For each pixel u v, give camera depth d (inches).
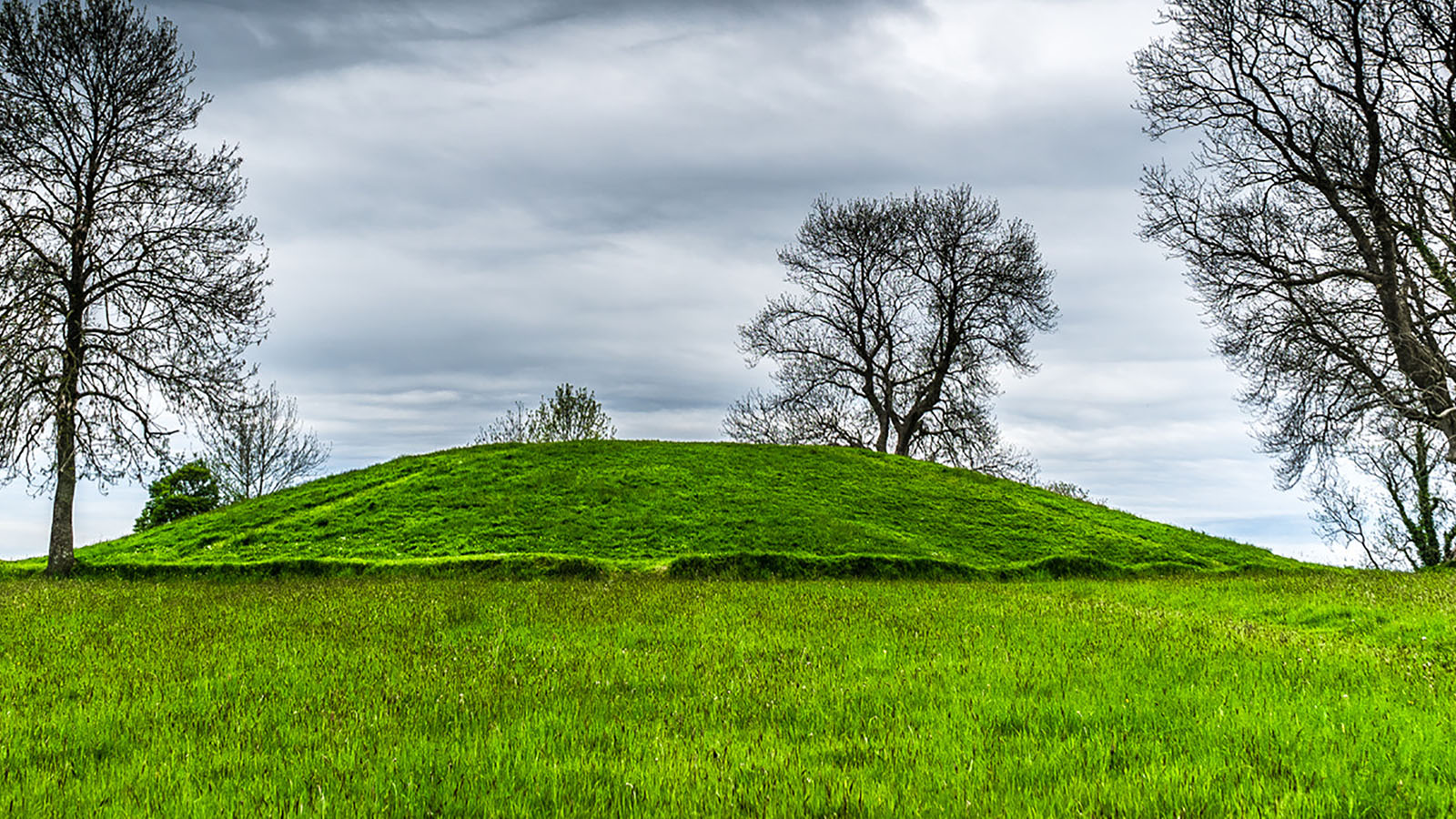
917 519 1465.3
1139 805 244.8
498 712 356.5
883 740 311.6
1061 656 475.8
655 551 1248.2
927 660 468.8
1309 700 370.3
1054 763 283.0
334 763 285.3
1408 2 1250.6
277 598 808.3
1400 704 365.1
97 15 1234.0
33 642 548.7
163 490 1978.3
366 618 648.4
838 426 2180.1
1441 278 1237.1
